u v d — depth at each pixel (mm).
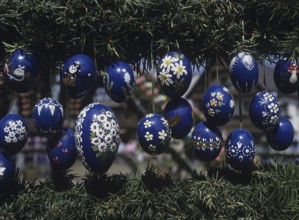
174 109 693
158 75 685
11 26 680
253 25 724
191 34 703
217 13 699
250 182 726
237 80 689
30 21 673
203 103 694
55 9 663
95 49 689
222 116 678
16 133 665
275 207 690
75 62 660
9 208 670
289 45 718
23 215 673
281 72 725
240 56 685
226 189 689
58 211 669
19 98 1378
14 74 669
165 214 676
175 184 707
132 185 705
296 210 687
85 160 644
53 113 666
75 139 655
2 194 694
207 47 715
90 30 682
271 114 691
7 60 682
